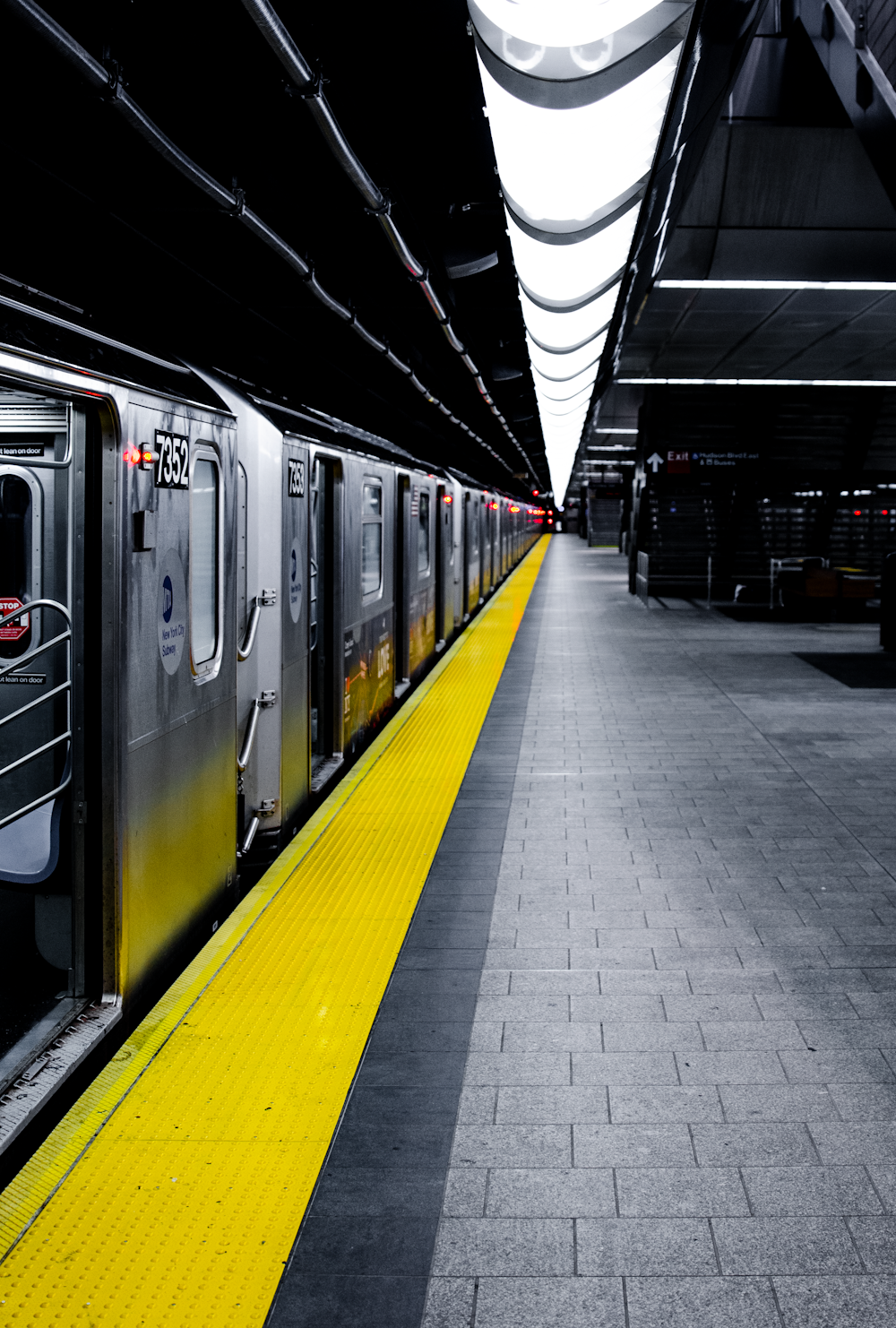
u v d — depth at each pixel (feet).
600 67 15.67
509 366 51.60
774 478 66.95
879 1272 8.28
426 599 41.78
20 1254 8.34
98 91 12.38
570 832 20.29
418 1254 8.50
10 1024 11.84
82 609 11.83
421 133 21.94
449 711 33.17
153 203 20.49
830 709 32.81
